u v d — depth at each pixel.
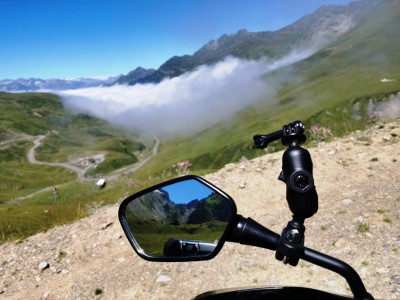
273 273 1.31
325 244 1.43
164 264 1.52
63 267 1.68
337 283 1.18
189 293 1.29
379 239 1.37
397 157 2.10
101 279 1.50
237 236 0.37
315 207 0.33
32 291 1.53
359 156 2.23
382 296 1.07
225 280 1.33
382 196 1.70
